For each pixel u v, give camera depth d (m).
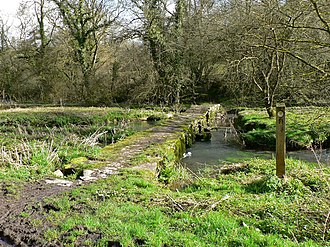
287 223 4.14
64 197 5.27
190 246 3.56
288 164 7.22
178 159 9.76
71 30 25.02
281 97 15.32
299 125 11.55
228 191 5.89
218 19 18.78
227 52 15.48
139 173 6.66
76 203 5.04
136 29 21.72
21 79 27.84
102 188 5.68
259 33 11.16
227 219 4.25
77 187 5.83
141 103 24.20
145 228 4.05
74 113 18.16
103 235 3.97
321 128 10.92
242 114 16.83
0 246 3.99
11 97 27.50
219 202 4.91
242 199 5.14
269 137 11.23
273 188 5.70
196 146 12.20
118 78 25.72
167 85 22.69
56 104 24.42
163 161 8.05
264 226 4.11
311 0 5.59
